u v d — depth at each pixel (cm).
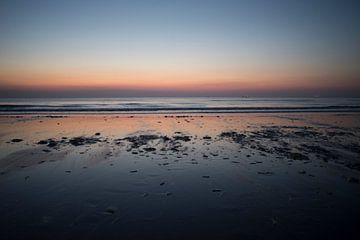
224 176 582
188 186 521
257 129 1286
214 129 1277
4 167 633
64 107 2766
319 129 1291
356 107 2942
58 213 398
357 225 364
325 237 335
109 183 533
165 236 338
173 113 2173
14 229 349
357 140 1001
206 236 338
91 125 1395
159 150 824
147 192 488
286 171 616
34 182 533
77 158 721
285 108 2756
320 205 431
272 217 390
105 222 372
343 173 598
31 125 1374
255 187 515
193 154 778
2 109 2377
